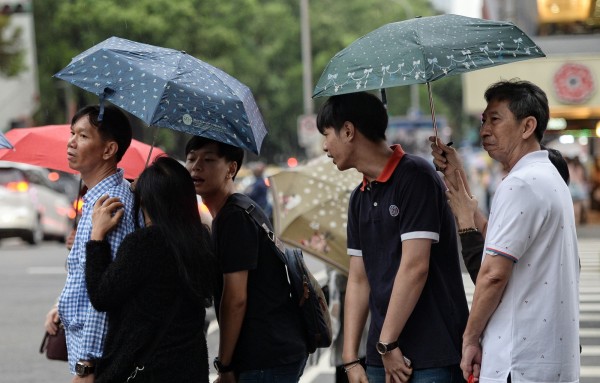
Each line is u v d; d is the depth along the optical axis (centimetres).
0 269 3778
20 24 8612
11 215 4803
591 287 3109
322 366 1930
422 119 12019
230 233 921
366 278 954
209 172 954
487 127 844
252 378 940
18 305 2792
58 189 5312
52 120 9912
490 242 809
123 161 1152
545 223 805
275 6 13362
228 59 11688
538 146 844
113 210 845
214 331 2320
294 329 955
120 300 813
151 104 836
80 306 855
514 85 839
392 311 880
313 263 3806
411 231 883
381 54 864
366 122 904
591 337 2236
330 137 916
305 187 1293
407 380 892
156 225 825
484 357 818
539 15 4131
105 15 10294
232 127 873
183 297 830
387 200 902
